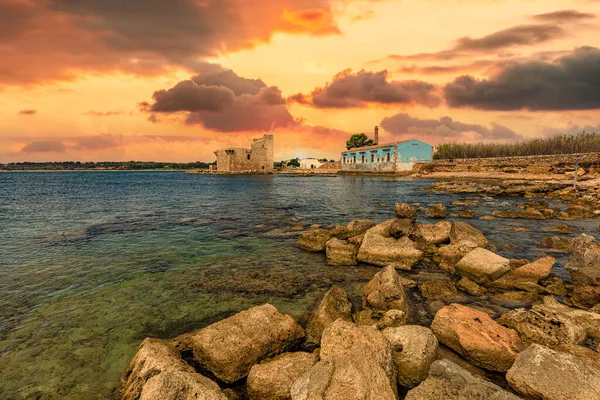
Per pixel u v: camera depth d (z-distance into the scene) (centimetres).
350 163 8306
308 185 5038
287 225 1748
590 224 1595
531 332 577
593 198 2198
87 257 1174
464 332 552
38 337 647
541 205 2145
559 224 1616
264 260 1127
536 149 5138
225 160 10506
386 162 6538
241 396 490
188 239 1443
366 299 734
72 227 1736
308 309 763
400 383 492
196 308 771
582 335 566
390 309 675
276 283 919
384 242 1074
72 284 918
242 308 770
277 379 466
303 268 1041
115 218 2034
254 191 4203
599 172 3462
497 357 504
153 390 398
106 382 520
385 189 3766
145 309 766
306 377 414
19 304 793
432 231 1233
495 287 847
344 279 945
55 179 9431
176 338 615
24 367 556
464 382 404
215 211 2331
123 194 3897
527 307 741
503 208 2212
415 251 1020
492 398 376
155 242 1391
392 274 748
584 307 718
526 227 1562
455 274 961
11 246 1334
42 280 948
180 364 494
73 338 645
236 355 515
